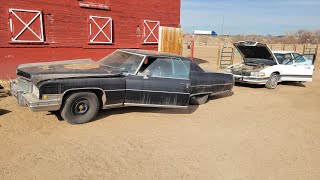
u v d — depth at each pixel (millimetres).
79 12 11062
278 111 7957
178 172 4027
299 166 4520
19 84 5699
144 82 6145
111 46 12586
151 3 13992
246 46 11812
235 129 6109
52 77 5039
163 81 6371
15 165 3850
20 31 9406
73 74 5363
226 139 5457
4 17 8984
